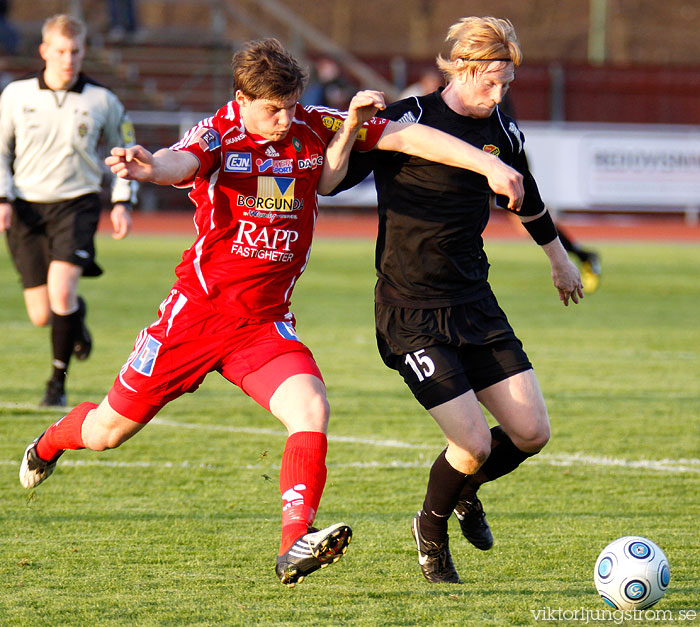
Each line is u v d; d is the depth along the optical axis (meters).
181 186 12.90
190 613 12.65
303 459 12.29
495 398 14.20
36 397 26.42
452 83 14.57
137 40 95.75
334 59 96.62
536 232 15.52
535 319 43.19
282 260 13.36
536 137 83.62
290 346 13.27
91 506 17.58
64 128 24.59
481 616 12.70
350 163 14.21
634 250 72.25
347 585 13.90
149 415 13.63
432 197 14.03
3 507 17.39
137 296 46.34
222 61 97.50
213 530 16.34
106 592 13.38
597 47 128.88
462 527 15.20
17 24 96.19
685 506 18.08
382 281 14.56
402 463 20.98
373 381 30.03
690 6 156.75
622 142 84.94
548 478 20.02
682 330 41.22
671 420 25.55
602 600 13.37
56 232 24.92
